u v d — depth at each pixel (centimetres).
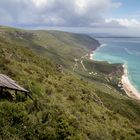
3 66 2647
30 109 1752
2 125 1422
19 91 1914
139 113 7462
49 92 2702
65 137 1658
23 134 1455
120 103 7475
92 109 3262
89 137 2041
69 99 3038
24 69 3319
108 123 3077
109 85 19900
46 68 5156
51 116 1816
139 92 19150
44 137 1552
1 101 1655
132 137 2909
